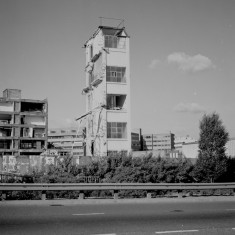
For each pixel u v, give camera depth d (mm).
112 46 46906
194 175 29766
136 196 23734
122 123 45031
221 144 30969
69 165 28062
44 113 89062
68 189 19969
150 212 15086
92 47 51375
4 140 84375
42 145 87188
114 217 13383
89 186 20438
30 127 86500
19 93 90938
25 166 40438
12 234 9844
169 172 28578
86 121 50844
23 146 85250
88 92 51719
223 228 11289
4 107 86438
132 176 26906
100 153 43656
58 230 10516
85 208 16359
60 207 16734
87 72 52250
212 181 30406
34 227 10961
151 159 29875
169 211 15562
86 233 10141
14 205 17562
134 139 158625
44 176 24531
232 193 27531
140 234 10094
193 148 56625
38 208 16172
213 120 31484
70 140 168625
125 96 46094
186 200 21453
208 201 21453
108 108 45938
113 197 22516
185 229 11047
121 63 46250
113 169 28922
